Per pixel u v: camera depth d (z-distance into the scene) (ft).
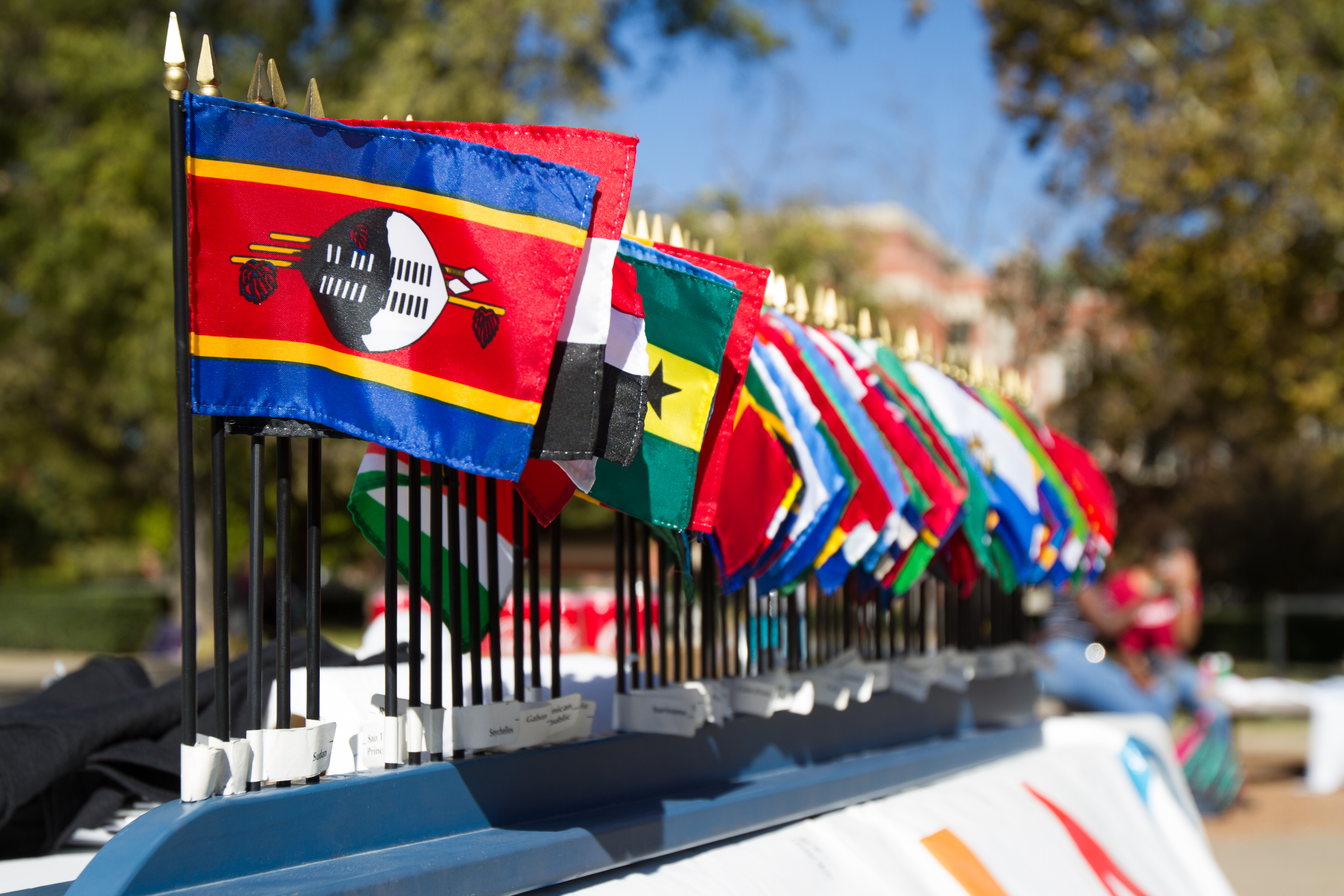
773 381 5.54
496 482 4.62
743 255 6.05
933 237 62.85
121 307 41.52
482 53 37.76
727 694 5.79
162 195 40.27
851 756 7.04
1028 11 42.93
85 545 125.70
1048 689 21.94
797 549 5.48
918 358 7.82
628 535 5.55
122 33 42.37
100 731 5.33
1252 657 68.59
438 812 4.17
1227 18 40.60
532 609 4.91
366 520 5.11
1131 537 40.04
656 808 5.02
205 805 3.43
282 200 3.62
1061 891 6.97
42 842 5.55
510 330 3.81
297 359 3.62
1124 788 9.30
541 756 4.65
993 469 7.77
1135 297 43.93
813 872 5.52
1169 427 76.59
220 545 3.59
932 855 6.25
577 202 3.91
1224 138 39.47
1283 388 42.63
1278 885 17.93
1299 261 39.68
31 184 43.39
